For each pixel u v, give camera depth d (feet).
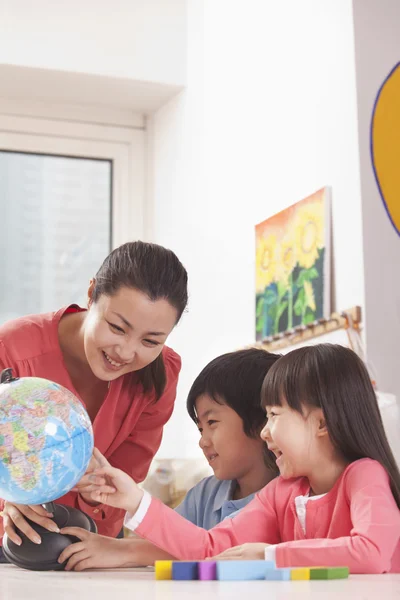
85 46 9.23
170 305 3.95
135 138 10.35
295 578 2.60
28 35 9.04
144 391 4.61
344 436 3.59
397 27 6.72
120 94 9.78
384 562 3.01
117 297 3.87
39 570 3.32
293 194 7.30
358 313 6.23
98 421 4.52
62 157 10.09
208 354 8.85
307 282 6.86
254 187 7.99
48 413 3.07
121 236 10.17
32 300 9.79
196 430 8.80
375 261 6.31
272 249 7.49
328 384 3.62
